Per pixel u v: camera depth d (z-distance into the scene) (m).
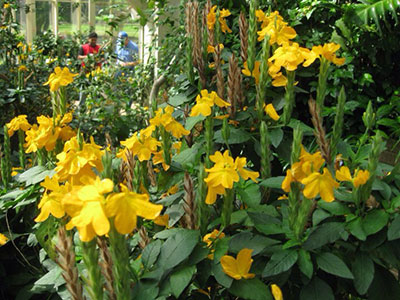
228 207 1.10
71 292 0.83
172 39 4.11
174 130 1.34
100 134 4.00
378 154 1.03
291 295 1.16
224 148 1.55
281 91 1.74
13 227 1.73
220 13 1.86
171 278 1.03
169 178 1.42
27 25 7.60
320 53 1.27
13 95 3.79
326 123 3.08
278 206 1.31
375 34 3.10
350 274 0.99
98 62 5.02
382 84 3.20
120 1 7.19
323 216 1.10
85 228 0.73
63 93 1.60
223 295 1.21
